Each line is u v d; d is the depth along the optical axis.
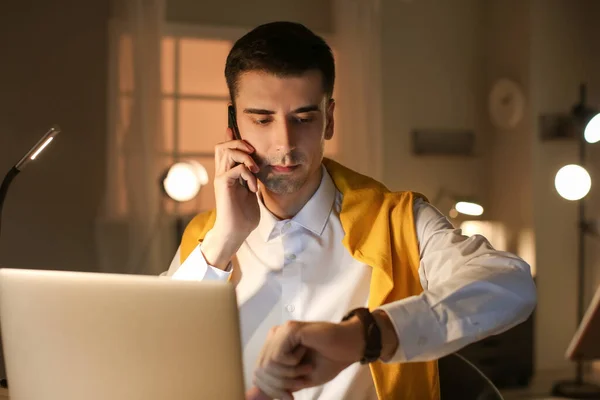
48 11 3.47
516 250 4.11
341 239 1.22
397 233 1.16
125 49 3.49
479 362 3.54
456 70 4.27
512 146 4.13
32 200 3.46
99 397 0.72
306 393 1.16
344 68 3.80
